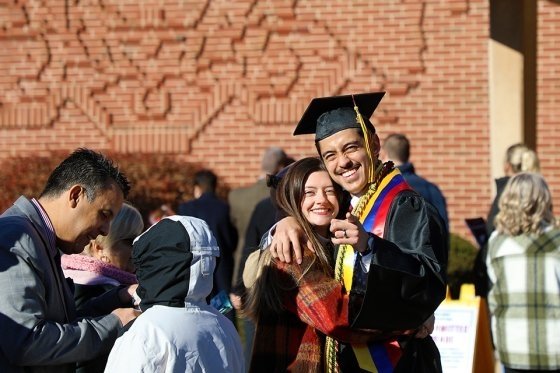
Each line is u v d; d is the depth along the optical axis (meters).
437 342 10.97
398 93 19.12
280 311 6.80
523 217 10.26
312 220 6.84
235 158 19.58
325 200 6.80
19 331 6.14
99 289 7.37
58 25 19.97
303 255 6.70
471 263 16.56
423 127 19.08
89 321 6.48
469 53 18.92
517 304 10.24
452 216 19.02
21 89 20.06
